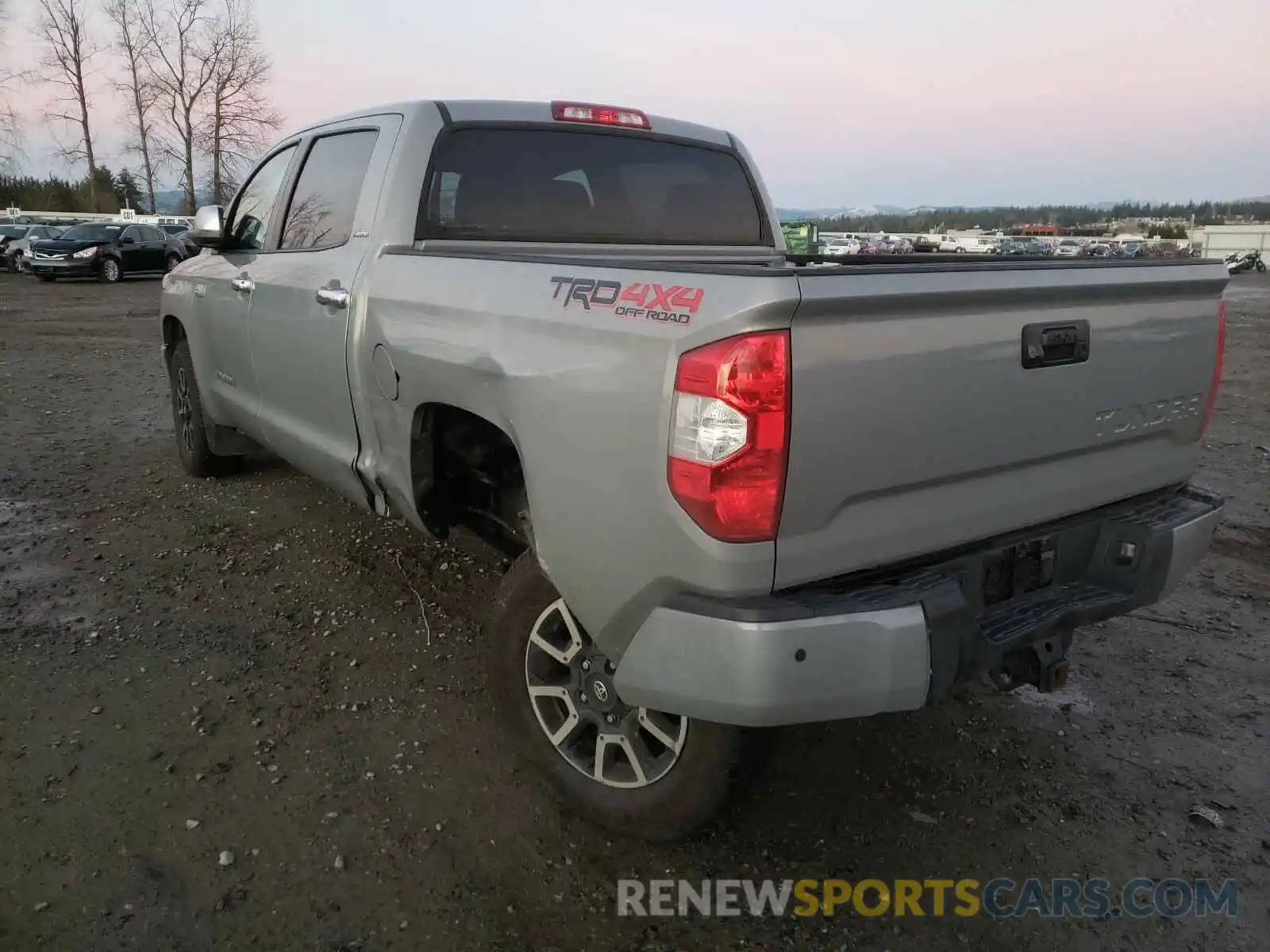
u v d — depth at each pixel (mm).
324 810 2809
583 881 2562
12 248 28719
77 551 4742
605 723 2635
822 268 2076
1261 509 5816
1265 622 4219
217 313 4895
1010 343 2334
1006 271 2277
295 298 3863
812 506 2066
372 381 3328
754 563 2037
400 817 2789
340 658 3727
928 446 2225
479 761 3082
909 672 2098
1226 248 84250
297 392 4016
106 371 10695
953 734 3309
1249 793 2994
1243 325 19453
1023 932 2422
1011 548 2521
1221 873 2637
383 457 3389
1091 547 2764
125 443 7031
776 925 2430
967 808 2908
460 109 3564
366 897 2473
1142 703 3531
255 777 2951
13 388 9406
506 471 3227
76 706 3316
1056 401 2477
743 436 1971
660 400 2094
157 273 26938
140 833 2680
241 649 3768
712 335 2002
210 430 5461
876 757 3166
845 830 2799
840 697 2051
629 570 2236
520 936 2367
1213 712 3469
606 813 2676
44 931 2320
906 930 2424
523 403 2486
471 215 3500
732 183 4289
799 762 3127
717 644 2049
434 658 3746
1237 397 10031
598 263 2414
